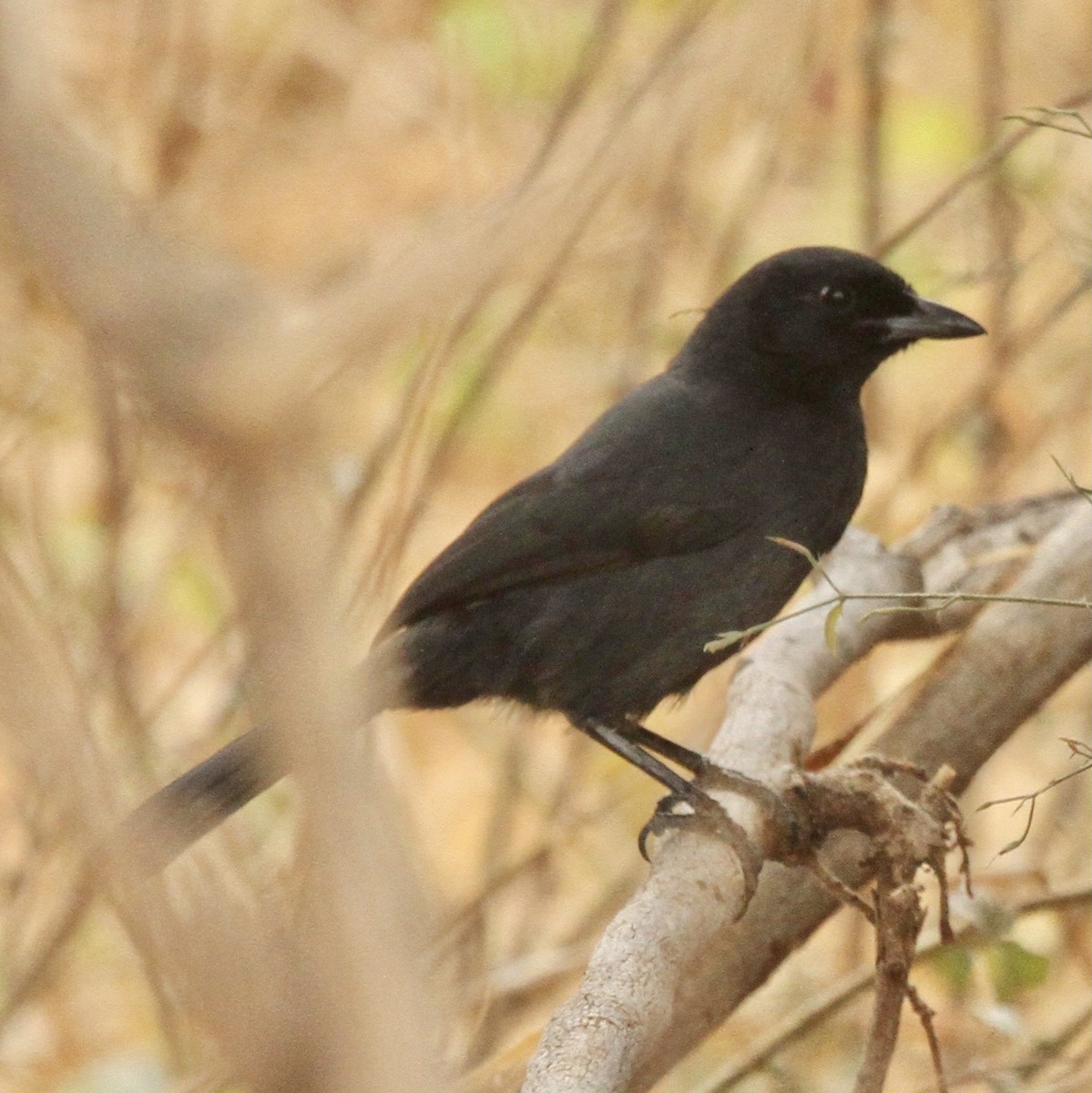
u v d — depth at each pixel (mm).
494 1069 8203
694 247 16375
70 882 11172
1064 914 11609
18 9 1856
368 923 2072
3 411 13281
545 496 10031
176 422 1923
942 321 10133
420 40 17703
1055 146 13938
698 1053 11328
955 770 8367
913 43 17016
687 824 7469
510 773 13359
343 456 12062
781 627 9367
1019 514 9797
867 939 12789
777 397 10234
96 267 1872
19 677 2428
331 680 2033
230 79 16312
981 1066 9445
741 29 4859
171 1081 11047
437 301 2299
